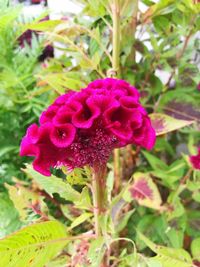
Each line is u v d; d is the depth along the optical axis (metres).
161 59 0.26
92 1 0.23
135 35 0.28
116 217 0.24
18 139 0.26
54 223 0.18
